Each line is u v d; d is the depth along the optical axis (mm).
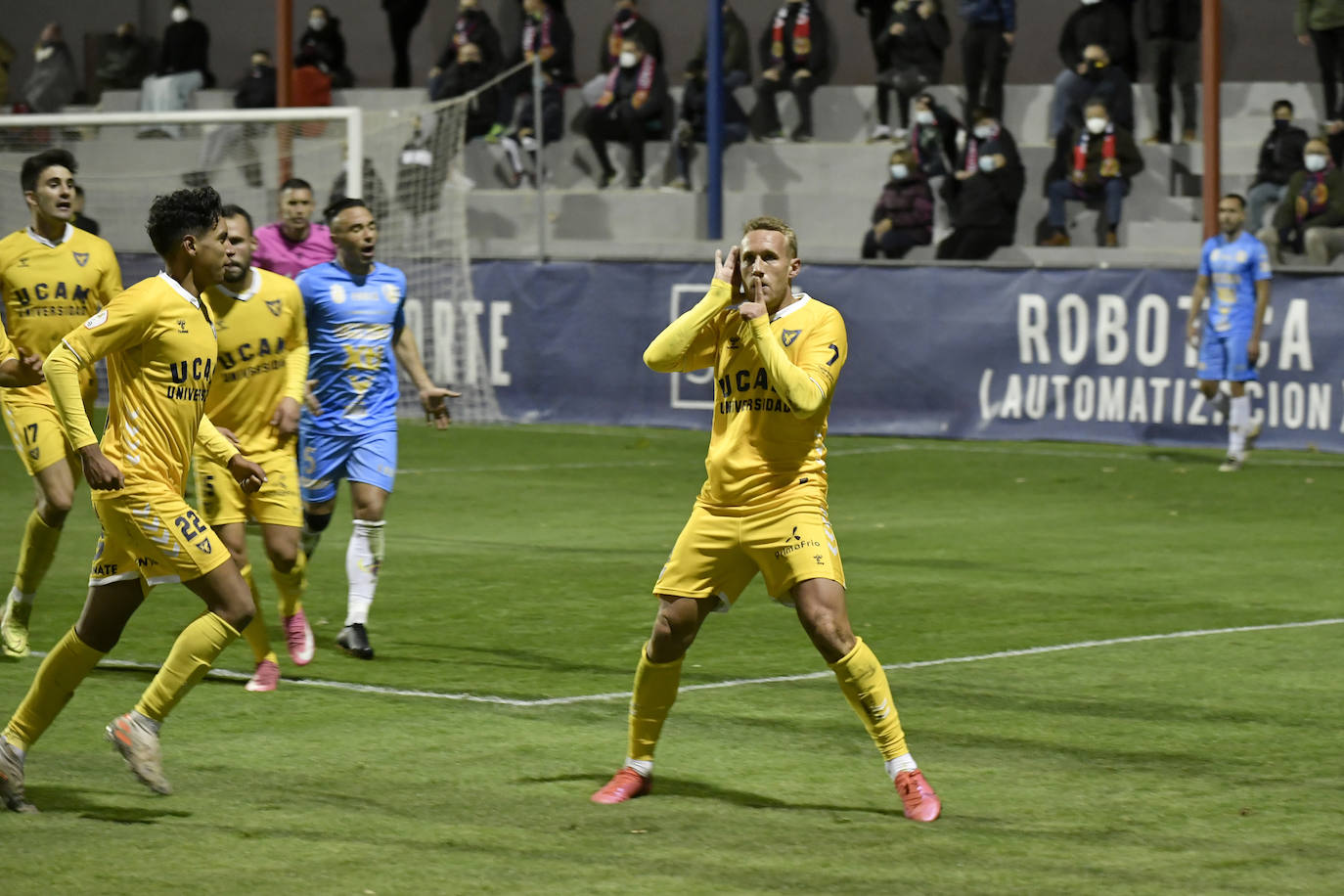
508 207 48344
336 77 49969
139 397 11617
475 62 47844
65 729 13812
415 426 38875
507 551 23297
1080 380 34812
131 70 54062
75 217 33438
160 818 11297
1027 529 25156
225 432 14289
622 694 15211
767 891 9805
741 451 11430
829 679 15742
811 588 11266
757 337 10945
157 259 41062
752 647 17203
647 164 48719
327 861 10367
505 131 48219
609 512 27047
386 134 44188
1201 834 10945
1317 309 32875
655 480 30656
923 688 15328
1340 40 40031
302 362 15914
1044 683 15523
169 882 9953
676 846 10703
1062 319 34844
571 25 52188
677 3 52594
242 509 15648
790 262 11320
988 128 39688
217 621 11445
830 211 46438
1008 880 10008
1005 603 19516
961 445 35031
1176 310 33938
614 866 10289
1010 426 35406
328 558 22875
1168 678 15680
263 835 10898
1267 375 33406
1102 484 29797
